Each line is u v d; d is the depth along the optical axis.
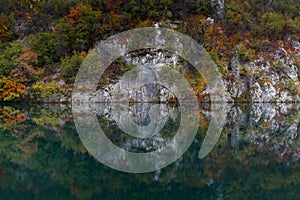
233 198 9.99
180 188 10.80
